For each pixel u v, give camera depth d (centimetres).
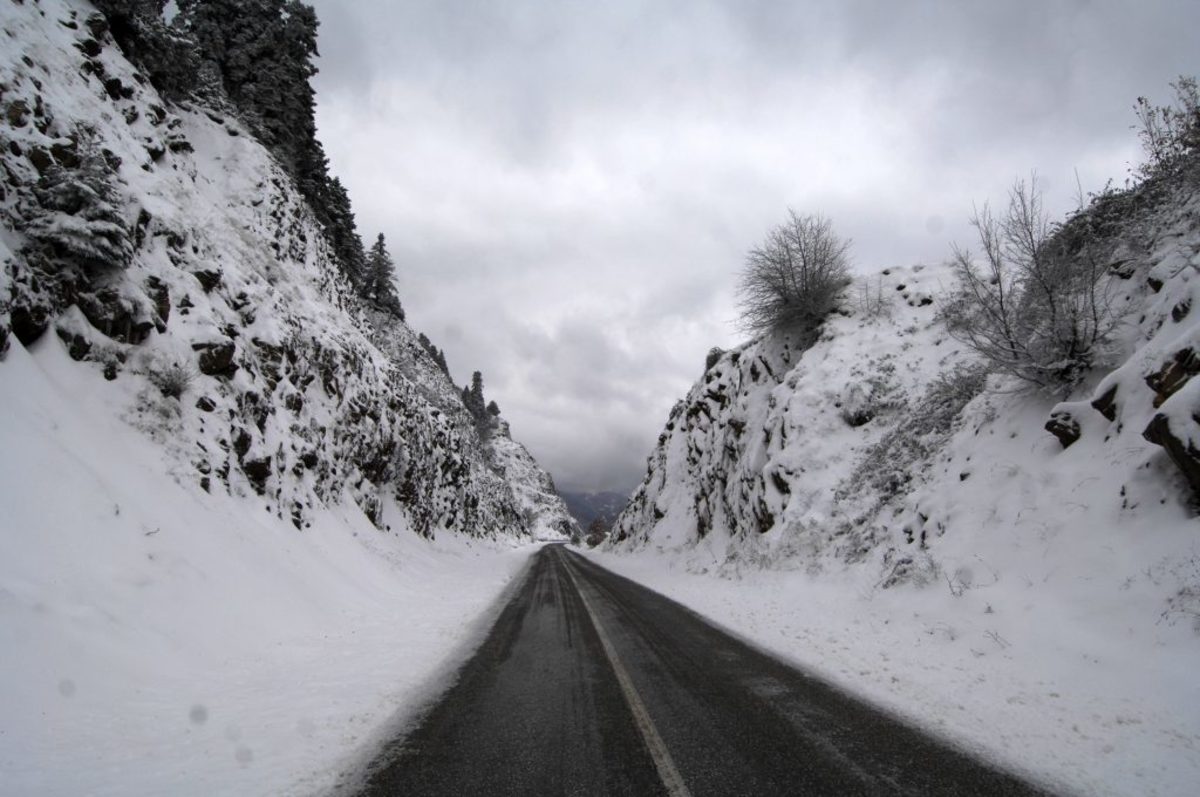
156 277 1239
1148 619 624
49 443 775
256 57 3288
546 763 442
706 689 640
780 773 417
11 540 622
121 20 1970
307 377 2005
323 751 473
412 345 7050
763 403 2402
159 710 550
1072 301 1047
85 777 410
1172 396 712
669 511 3484
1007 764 432
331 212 3962
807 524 1588
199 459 1116
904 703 582
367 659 805
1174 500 713
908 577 1027
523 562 3478
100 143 1299
